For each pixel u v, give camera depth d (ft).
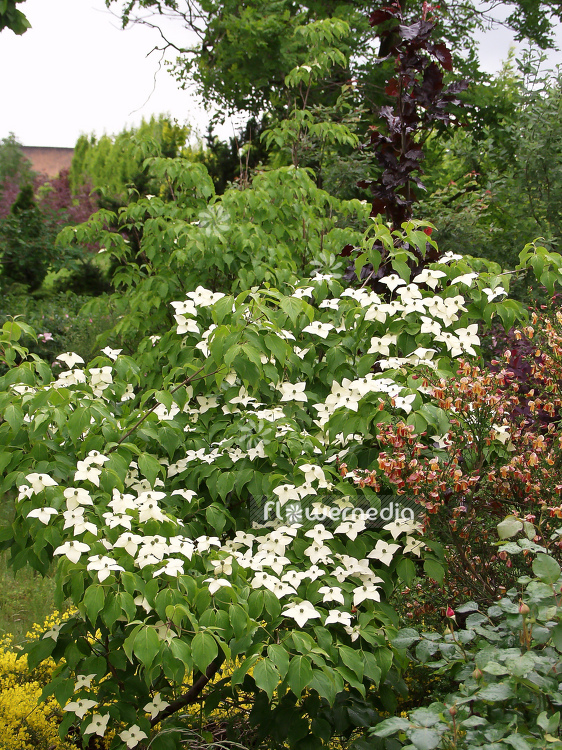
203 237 12.28
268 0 35.65
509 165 24.72
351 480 8.48
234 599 6.97
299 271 14.40
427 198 26.30
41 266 38.01
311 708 7.71
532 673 5.91
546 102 22.35
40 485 7.37
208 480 8.30
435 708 5.98
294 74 17.94
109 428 8.00
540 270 8.74
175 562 6.90
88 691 8.25
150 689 8.27
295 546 7.99
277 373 8.49
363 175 25.39
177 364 9.87
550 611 5.97
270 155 36.91
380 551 7.93
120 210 14.75
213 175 40.81
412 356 8.51
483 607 8.54
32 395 7.98
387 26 33.91
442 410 7.79
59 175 66.44
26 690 9.82
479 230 23.36
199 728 9.00
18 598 14.46
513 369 12.34
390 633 7.60
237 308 8.18
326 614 7.61
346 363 9.21
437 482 7.57
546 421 10.52
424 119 13.91
